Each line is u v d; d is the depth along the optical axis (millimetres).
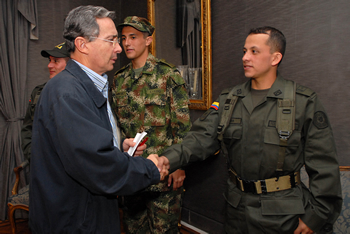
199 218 2266
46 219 904
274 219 1066
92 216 923
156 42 2502
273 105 1132
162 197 1698
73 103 844
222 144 1271
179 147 1276
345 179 1384
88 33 955
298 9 1587
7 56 2496
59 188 886
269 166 1101
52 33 2727
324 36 1503
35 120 935
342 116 1481
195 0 2080
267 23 1728
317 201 1056
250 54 1130
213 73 2066
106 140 834
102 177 832
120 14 3064
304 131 1105
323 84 1532
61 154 830
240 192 1184
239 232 1177
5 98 2492
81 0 2869
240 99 1243
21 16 2520
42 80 2723
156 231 1695
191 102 2197
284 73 1694
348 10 1413
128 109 1830
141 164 961
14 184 2371
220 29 1986
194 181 2281
